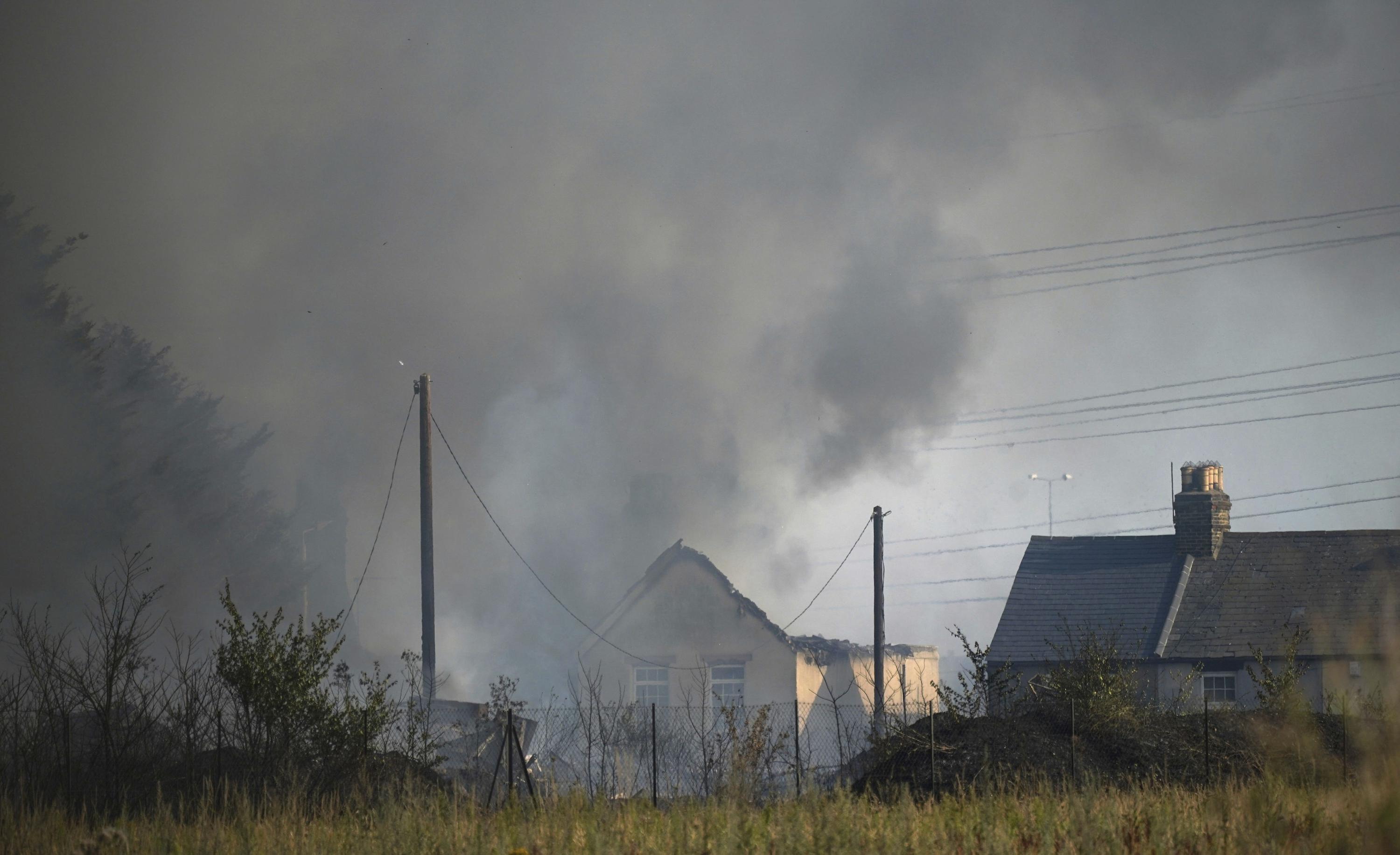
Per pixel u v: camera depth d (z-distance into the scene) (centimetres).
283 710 4641
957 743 5062
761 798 4603
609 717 6475
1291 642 6750
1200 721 5434
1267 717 5453
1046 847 2592
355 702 4941
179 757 4469
